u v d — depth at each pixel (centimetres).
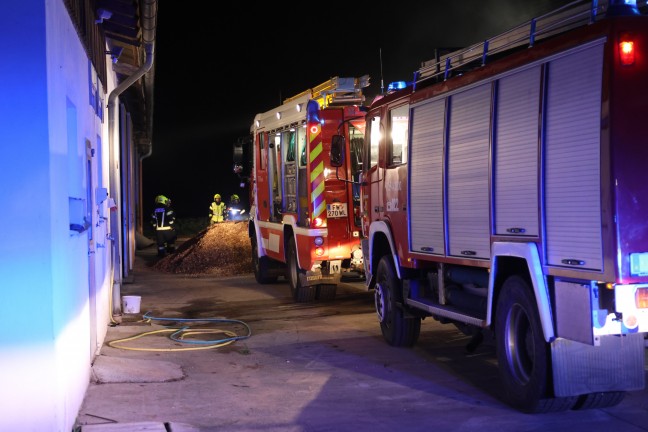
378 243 895
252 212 1527
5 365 457
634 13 502
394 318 840
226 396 653
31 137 459
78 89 642
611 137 487
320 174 1131
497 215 616
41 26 461
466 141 669
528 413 582
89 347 691
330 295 1234
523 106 581
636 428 542
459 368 742
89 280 735
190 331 982
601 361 547
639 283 487
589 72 509
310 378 718
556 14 580
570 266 521
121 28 944
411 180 780
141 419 582
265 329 993
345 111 1139
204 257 1783
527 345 588
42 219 461
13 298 458
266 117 1388
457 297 729
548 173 546
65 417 498
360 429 557
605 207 489
